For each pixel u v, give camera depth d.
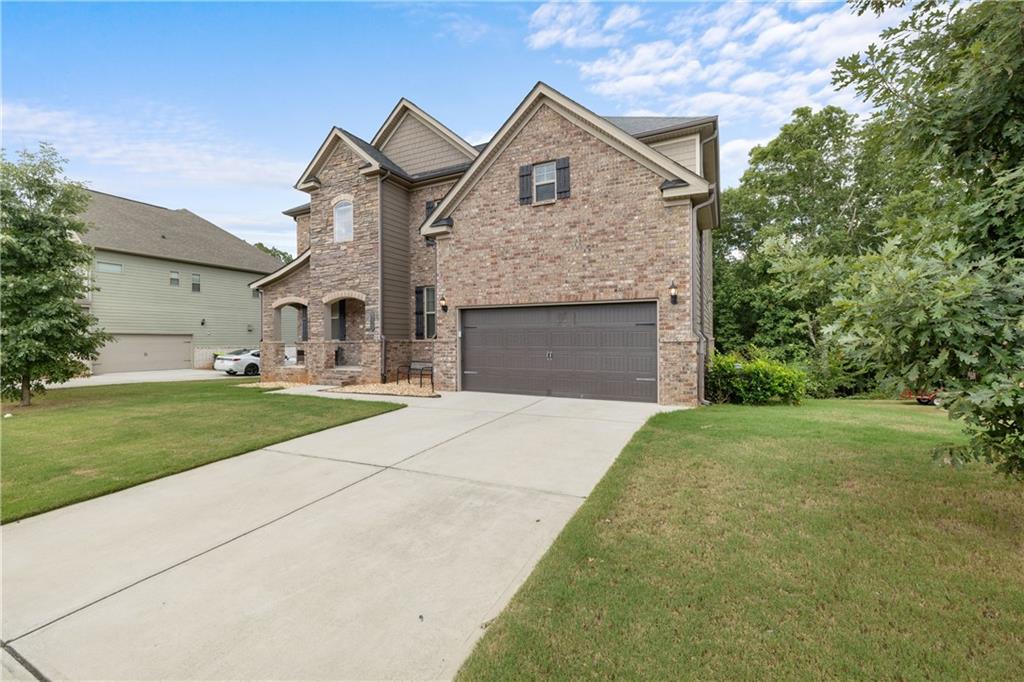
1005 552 2.93
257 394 11.99
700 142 12.37
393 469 5.26
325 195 15.29
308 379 14.98
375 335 14.28
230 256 28.41
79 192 12.36
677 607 2.46
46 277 11.23
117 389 14.03
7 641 2.38
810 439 5.75
